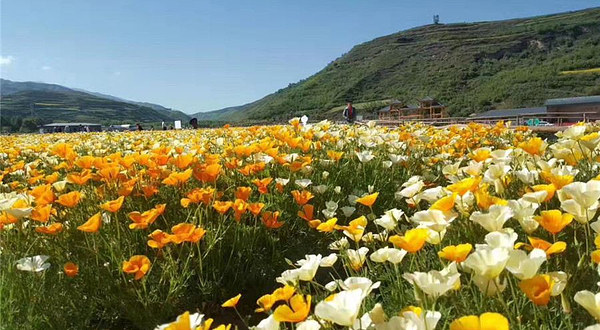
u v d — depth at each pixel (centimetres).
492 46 14188
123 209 324
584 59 11425
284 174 408
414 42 16838
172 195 356
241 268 283
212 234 278
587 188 193
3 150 668
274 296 151
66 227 296
